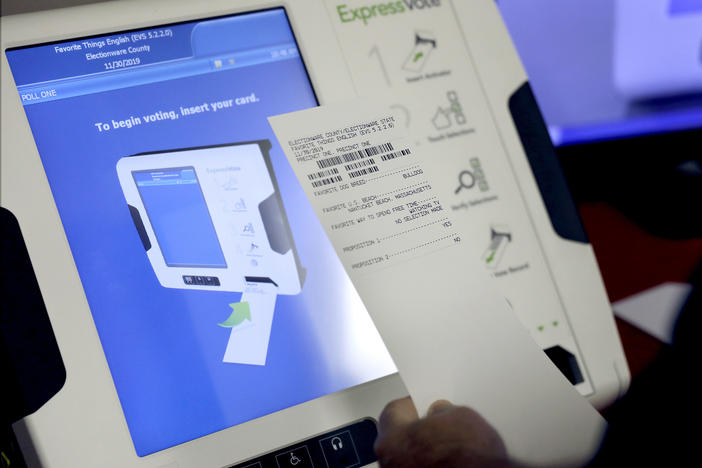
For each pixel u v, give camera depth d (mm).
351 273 579
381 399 659
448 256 617
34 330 601
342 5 783
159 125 689
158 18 715
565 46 1313
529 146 810
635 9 1284
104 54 693
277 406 644
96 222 646
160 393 621
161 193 672
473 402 560
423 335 576
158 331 638
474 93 806
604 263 1104
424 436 543
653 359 836
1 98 639
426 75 792
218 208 684
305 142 627
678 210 1164
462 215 759
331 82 750
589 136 1362
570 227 798
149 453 601
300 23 761
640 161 1326
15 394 583
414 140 763
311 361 667
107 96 682
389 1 804
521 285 758
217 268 670
